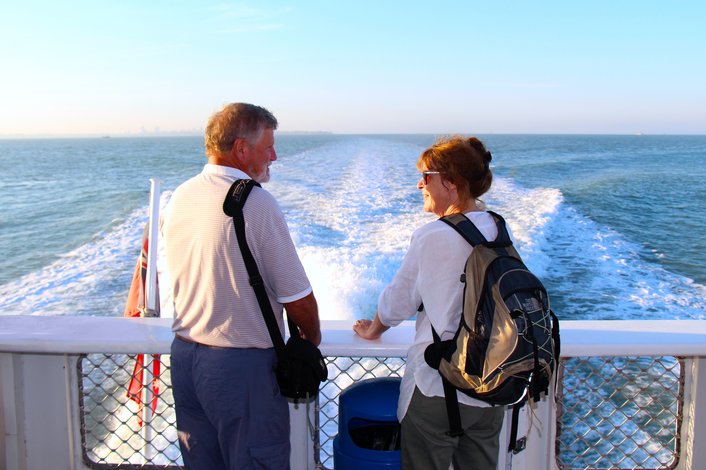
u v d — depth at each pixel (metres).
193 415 1.72
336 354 1.81
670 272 10.56
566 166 37.25
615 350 1.78
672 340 1.80
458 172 1.52
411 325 1.98
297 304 1.58
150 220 2.42
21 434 1.93
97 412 4.16
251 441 1.61
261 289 1.53
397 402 1.69
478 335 1.35
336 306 8.14
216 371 1.56
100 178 30.75
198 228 1.54
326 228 12.87
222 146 1.61
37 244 13.59
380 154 38.91
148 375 2.08
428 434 1.54
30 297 9.23
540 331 1.32
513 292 1.34
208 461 1.74
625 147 73.88
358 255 10.46
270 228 1.53
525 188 22.55
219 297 1.54
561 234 13.55
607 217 16.44
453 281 1.46
